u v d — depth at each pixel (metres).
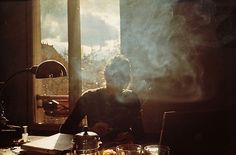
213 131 1.47
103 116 2.93
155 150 1.52
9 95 4.28
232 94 3.38
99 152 1.91
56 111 4.16
